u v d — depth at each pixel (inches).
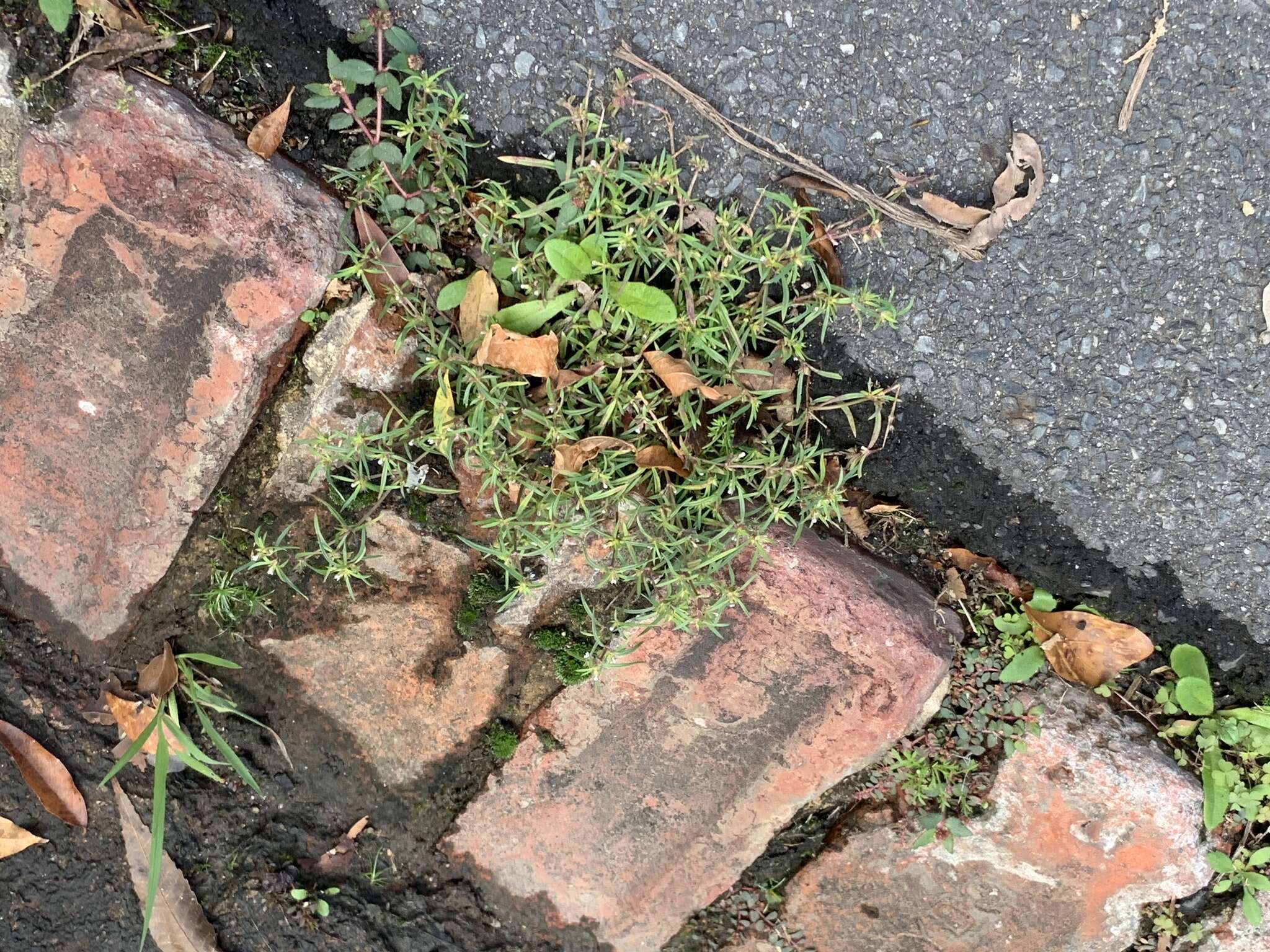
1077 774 23.7
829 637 22.9
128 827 23.8
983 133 22.4
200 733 24.0
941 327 22.9
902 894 24.4
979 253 22.5
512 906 24.6
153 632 23.4
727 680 23.4
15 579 23.2
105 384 22.4
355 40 22.2
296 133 22.3
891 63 22.2
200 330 22.0
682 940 24.7
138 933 23.9
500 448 21.4
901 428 23.4
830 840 24.4
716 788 24.0
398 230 21.6
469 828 24.4
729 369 21.5
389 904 24.4
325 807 24.4
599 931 24.5
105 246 21.9
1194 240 22.4
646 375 21.4
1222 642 23.9
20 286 22.0
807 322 21.8
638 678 23.4
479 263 22.3
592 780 24.0
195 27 21.7
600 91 22.3
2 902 23.7
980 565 24.1
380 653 23.6
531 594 23.0
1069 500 23.5
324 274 21.9
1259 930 24.2
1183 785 23.8
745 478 21.9
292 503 22.8
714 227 21.4
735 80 22.3
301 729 24.1
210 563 23.1
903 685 23.0
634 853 24.4
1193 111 22.1
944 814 23.9
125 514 22.8
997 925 24.3
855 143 22.5
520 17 22.1
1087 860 23.9
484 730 24.0
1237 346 22.7
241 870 24.1
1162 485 23.2
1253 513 23.2
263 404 22.5
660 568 22.3
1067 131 22.3
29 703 23.4
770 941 24.6
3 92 21.1
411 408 22.4
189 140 21.6
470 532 22.8
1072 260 22.6
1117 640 23.8
